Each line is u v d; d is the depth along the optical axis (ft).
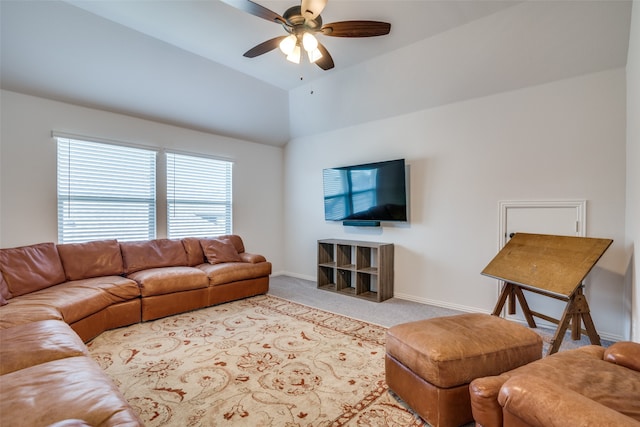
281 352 7.72
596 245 7.47
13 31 8.45
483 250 10.68
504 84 9.95
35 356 4.66
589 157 8.78
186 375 6.63
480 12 8.31
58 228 10.64
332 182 14.75
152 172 12.96
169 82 11.56
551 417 2.81
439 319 6.20
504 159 10.21
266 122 15.58
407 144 12.59
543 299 9.77
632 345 4.53
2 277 7.97
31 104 10.03
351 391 6.06
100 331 8.68
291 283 15.58
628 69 7.99
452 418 4.83
